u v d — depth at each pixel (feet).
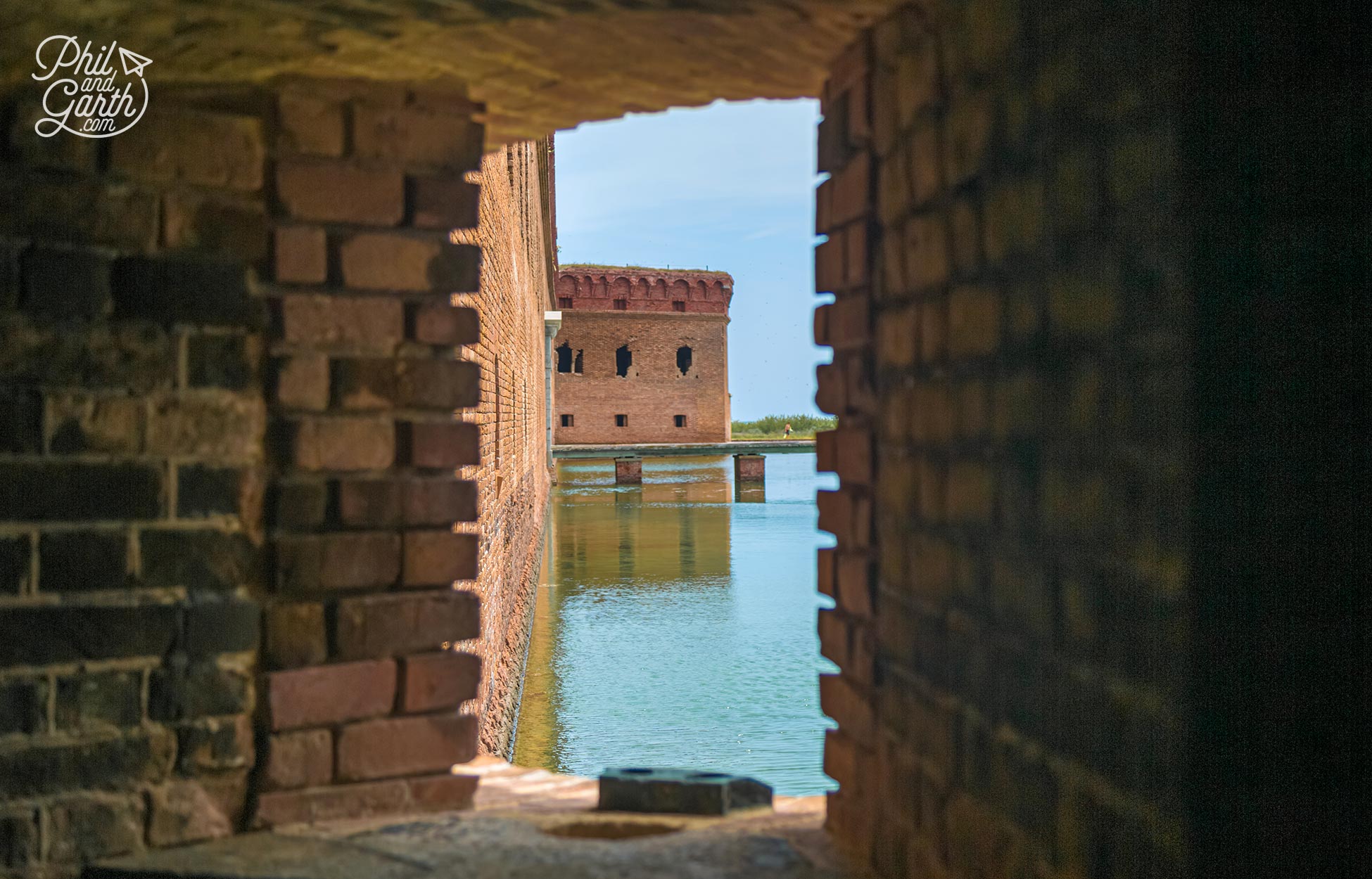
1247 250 6.61
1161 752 6.68
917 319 9.95
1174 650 6.57
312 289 11.75
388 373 12.03
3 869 10.48
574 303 204.33
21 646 10.64
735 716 30.12
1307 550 6.62
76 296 10.78
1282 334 6.63
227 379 11.43
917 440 10.02
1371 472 6.70
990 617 8.74
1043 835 8.00
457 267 12.30
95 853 10.85
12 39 9.89
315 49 10.82
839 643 11.85
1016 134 8.26
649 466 159.33
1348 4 6.68
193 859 10.83
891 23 10.27
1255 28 6.63
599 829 12.25
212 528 11.35
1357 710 6.66
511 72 11.68
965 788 9.14
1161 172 6.68
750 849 11.32
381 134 11.96
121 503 10.99
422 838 11.44
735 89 12.29
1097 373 7.35
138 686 11.06
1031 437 8.16
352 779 11.91
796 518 82.74
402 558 12.03
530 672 35.86
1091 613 7.42
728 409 215.51
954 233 9.25
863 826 11.14
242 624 11.43
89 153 10.83
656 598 48.88
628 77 11.89
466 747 12.35
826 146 11.89
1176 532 6.57
